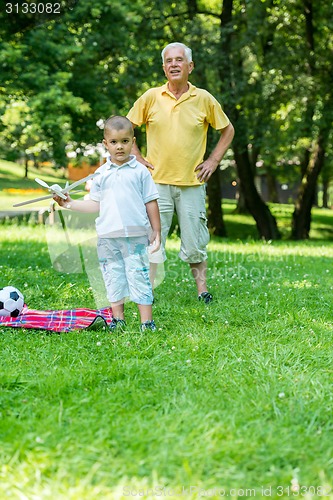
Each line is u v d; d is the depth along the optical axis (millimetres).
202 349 4656
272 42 20344
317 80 19797
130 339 4910
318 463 2922
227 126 6535
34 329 5160
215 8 23266
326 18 19641
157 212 5383
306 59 19766
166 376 4066
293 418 3430
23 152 19859
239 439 3121
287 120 20812
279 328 5391
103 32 17156
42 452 2990
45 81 15641
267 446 3062
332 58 19844
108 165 5352
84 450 3004
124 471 2830
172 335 5062
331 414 3506
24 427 3248
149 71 18281
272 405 3596
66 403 3588
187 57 6305
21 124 17156
